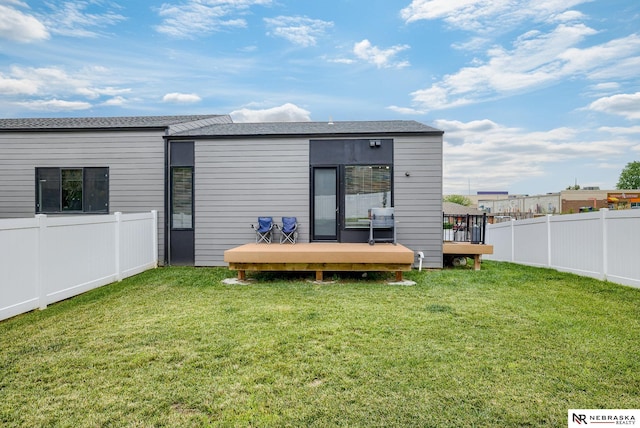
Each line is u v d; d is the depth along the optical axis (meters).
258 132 8.16
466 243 7.99
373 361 3.07
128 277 6.87
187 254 8.20
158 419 2.30
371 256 6.28
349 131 7.88
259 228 7.89
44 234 4.87
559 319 4.11
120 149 8.34
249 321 4.14
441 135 7.73
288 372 2.89
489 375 2.81
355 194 7.88
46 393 2.62
